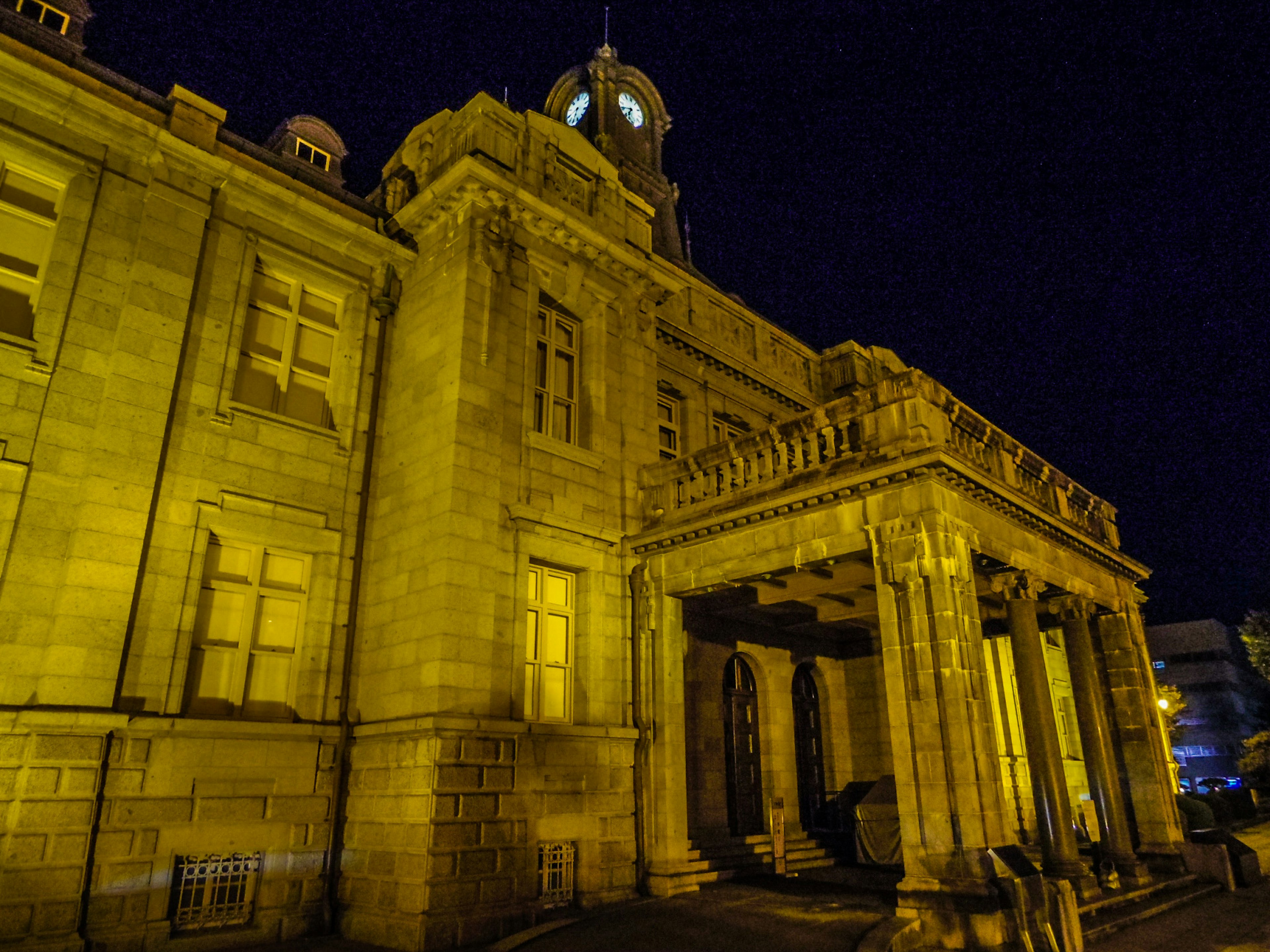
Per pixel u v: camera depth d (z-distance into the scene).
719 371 18.59
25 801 9.27
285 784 11.39
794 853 15.95
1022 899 9.30
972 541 11.64
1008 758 20.44
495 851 11.00
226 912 10.69
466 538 12.04
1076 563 15.23
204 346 12.20
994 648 21.16
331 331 14.11
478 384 12.88
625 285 15.97
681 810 13.25
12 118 11.23
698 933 10.14
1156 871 15.29
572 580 13.95
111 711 10.01
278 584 12.38
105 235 11.62
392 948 10.25
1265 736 43.56
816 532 12.12
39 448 10.43
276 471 12.51
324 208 13.84
